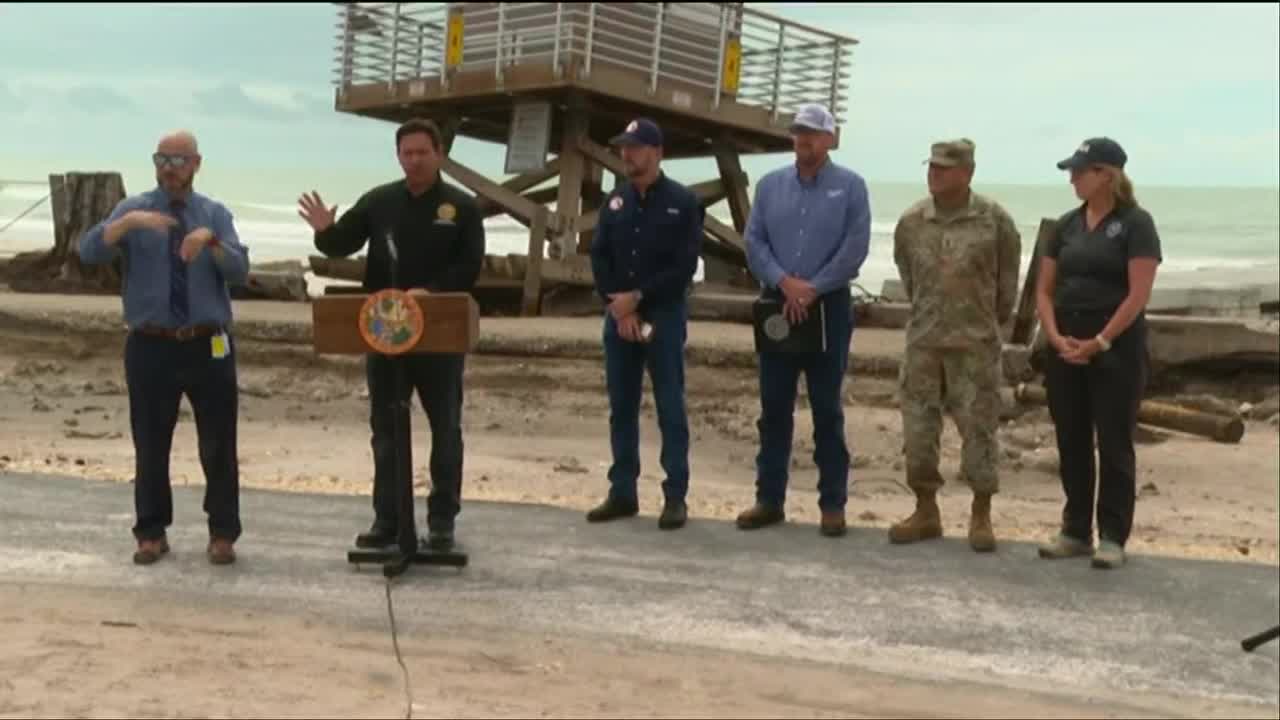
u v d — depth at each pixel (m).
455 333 6.10
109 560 6.46
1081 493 7.14
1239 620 6.20
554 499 9.49
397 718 4.54
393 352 6.14
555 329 15.95
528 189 21.67
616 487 7.79
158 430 6.41
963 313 7.20
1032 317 14.75
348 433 12.63
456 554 6.49
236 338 14.98
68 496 7.90
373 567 6.50
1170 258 51.59
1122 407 6.89
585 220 20.31
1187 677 5.48
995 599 6.36
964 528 8.97
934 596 6.38
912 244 7.35
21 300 14.26
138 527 6.46
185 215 6.27
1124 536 7.05
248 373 14.51
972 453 7.24
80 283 15.36
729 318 17.81
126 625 5.46
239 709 4.54
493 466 11.29
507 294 20.14
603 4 19.11
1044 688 5.27
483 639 5.50
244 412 13.33
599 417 13.80
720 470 11.95
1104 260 6.82
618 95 19.47
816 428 7.49
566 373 14.82
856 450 12.75
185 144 6.18
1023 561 7.05
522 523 7.64
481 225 6.54
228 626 5.52
